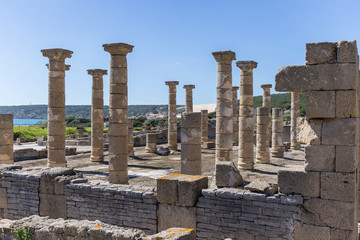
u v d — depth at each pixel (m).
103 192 11.10
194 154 15.29
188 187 9.81
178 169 20.17
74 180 11.97
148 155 27.47
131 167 21.00
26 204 12.61
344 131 8.12
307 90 8.30
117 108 15.88
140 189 10.81
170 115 32.12
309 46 8.27
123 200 10.79
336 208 8.26
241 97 20.86
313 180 8.48
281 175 8.85
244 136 20.44
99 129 24.12
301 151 30.31
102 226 7.50
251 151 20.52
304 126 8.71
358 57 8.62
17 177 12.83
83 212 11.47
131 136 26.62
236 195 9.28
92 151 24.11
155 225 10.31
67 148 28.80
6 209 13.09
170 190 10.03
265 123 23.42
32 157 26.52
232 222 9.39
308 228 8.55
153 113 172.12
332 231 8.31
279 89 8.49
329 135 8.27
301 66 8.32
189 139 15.27
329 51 8.12
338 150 8.20
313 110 8.27
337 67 8.04
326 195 8.35
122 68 15.98
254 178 17.27
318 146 8.41
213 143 33.97
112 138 15.84
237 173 10.28
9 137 19.77
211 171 19.38
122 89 15.98
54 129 18.17
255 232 9.12
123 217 10.79
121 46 15.66
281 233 8.83
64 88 18.55
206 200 9.71
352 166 8.09
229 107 18.44
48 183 12.14
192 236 6.98
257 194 9.11
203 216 9.73
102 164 22.59
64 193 11.84
